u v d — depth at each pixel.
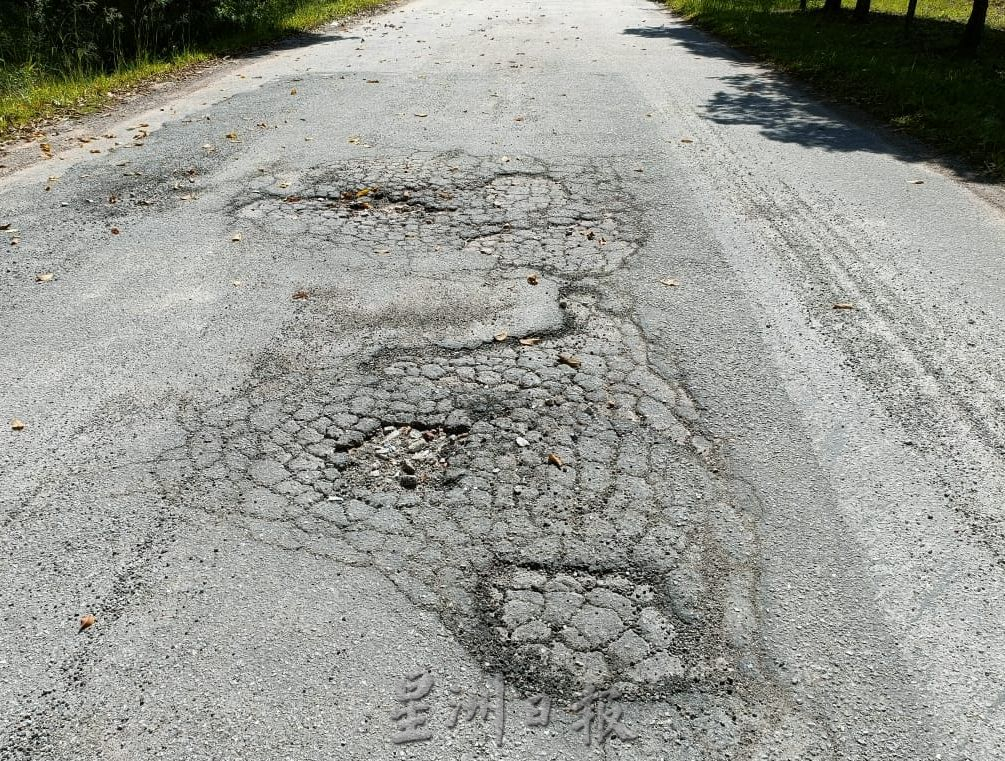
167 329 4.52
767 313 4.68
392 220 5.95
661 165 7.18
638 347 4.31
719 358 4.21
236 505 3.20
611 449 3.51
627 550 2.97
